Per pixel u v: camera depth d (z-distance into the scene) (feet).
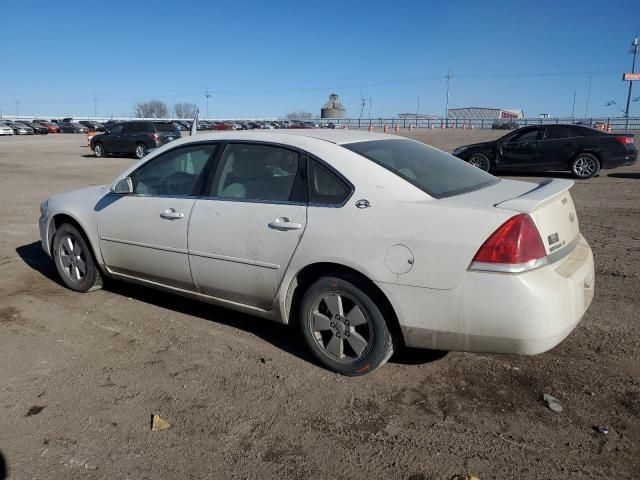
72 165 64.18
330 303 11.67
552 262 10.32
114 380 11.69
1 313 15.43
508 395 11.00
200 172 13.85
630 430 9.84
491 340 10.05
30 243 23.85
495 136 127.44
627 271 18.61
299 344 13.39
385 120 233.96
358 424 10.11
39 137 152.66
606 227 25.79
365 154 11.96
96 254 16.07
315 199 11.78
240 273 12.76
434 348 10.71
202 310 15.61
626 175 48.08
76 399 10.96
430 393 11.11
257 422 10.18
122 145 76.02
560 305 9.85
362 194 11.24
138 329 14.32
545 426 9.98
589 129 45.65
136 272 15.28
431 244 10.25
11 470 8.87
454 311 10.13
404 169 11.85
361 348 11.42
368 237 10.85
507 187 12.34
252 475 8.80
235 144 13.41
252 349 13.12
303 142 12.42
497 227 9.85
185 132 146.00
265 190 12.60
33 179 48.85
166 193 14.51
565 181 12.16
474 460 9.11
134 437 9.76
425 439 9.66
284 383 11.54
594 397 10.89
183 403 10.82
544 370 11.96
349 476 8.77
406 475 8.78
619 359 12.37
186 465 9.04
